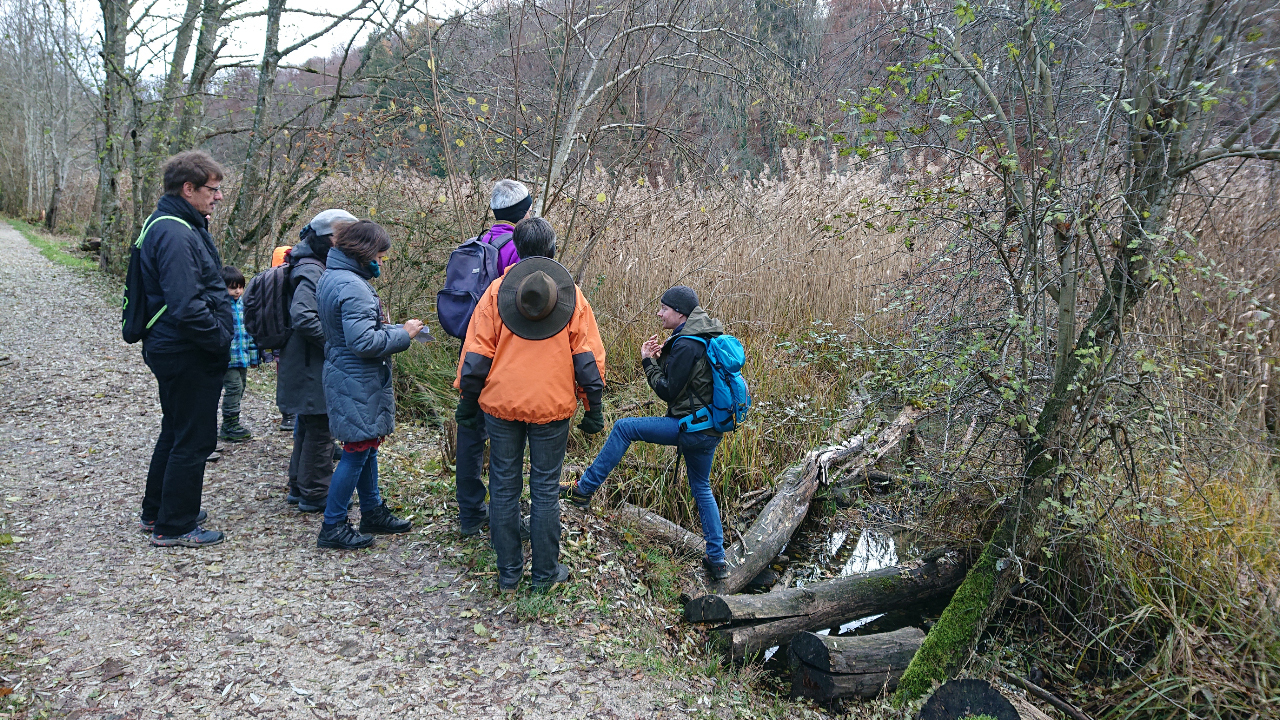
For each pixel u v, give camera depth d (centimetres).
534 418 316
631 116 530
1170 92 309
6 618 291
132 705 249
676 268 729
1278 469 423
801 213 785
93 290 1179
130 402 604
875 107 328
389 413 361
